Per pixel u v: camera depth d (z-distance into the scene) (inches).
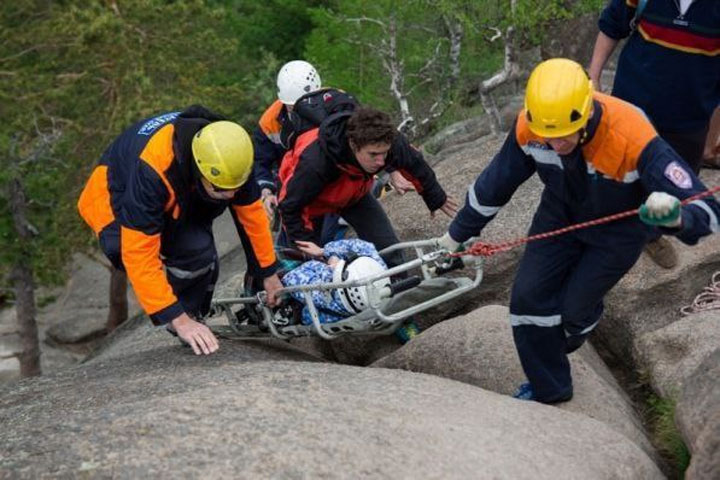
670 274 209.6
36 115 576.4
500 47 490.9
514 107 415.5
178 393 152.3
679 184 136.8
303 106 202.7
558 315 161.6
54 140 572.1
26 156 584.1
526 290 160.4
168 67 590.2
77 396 165.8
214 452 128.4
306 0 774.5
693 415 146.5
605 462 140.9
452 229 166.7
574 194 151.0
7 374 647.1
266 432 132.0
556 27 407.8
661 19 187.2
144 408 139.9
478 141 363.9
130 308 713.0
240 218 177.5
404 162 201.3
